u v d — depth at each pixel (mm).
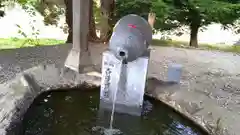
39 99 2988
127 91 2768
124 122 2652
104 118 2719
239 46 6918
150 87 3199
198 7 6168
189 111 2721
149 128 2568
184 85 3264
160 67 4012
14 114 2416
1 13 6027
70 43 5375
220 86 3375
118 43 2543
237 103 2855
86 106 2932
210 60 4668
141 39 2588
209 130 2395
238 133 2227
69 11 5586
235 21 6441
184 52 5148
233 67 4301
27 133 2348
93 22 4859
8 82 3000
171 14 6219
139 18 2762
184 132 2496
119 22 2699
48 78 3307
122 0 6164
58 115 2713
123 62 2592
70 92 3223
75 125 2562
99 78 3424
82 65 3539
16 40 6387
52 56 4301
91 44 4750
